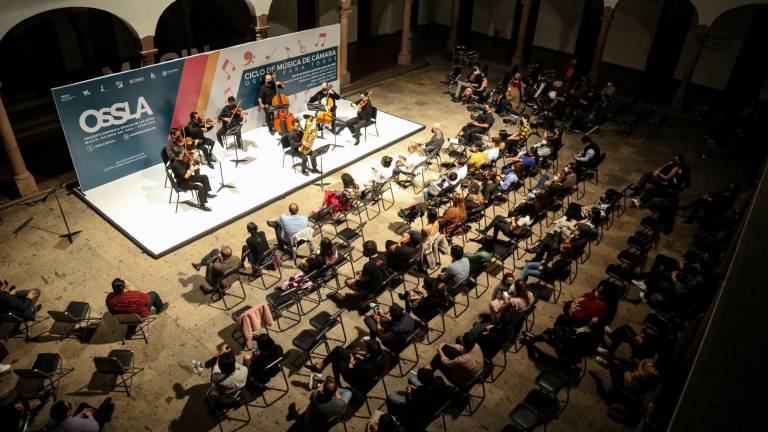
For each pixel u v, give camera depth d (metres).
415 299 8.69
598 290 8.27
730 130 15.28
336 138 14.98
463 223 10.53
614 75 21.23
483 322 8.34
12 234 10.48
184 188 11.07
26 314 8.12
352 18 22.75
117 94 11.66
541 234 11.34
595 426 7.30
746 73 19.11
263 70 14.52
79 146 11.43
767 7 17.98
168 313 8.76
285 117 13.95
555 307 9.37
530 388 7.83
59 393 7.36
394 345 7.43
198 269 9.33
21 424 6.57
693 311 8.31
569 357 7.68
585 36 22.33
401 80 19.80
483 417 7.34
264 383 7.32
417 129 15.83
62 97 10.82
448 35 25.17
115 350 7.65
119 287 7.79
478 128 14.40
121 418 7.06
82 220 11.02
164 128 12.85
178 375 7.71
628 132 16.62
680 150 15.74
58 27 16.20
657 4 20.11
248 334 7.84
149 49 13.20
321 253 8.74
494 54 23.03
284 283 8.67
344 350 7.12
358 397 7.50
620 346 8.70
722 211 11.59
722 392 1.45
